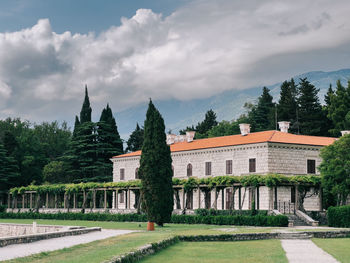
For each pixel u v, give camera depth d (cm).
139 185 8088
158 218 5872
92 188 8975
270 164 7231
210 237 4384
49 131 15838
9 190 10694
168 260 3136
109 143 11906
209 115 15012
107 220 7988
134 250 3053
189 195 8388
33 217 9306
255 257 3341
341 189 6353
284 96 12338
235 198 7688
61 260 2695
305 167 7494
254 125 12975
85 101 12456
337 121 10438
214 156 8038
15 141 12088
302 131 11406
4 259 2778
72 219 8612
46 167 12219
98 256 2805
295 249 3809
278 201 7150
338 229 5172
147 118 6053
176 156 8719
